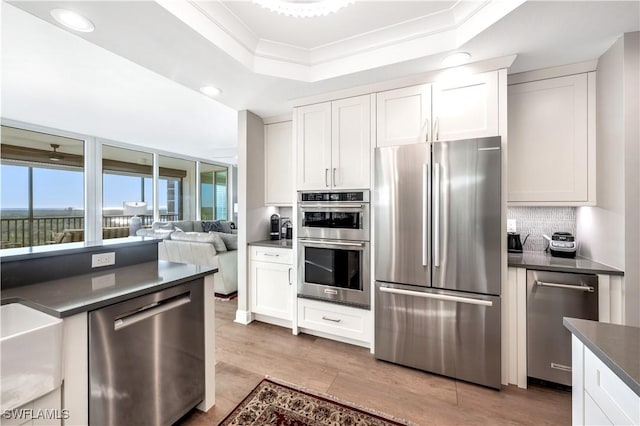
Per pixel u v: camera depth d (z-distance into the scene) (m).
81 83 2.81
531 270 1.85
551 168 2.00
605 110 1.78
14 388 0.89
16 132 4.14
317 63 2.21
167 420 1.44
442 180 1.98
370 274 2.36
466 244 1.92
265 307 2.90
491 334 1.88
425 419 1.62
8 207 4.11
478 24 1.62
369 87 2.31
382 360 2.24
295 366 2.17
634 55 1.59
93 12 1.40
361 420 1.62
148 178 5.94
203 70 2.06
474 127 1.99
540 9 1.42
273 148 3.15
